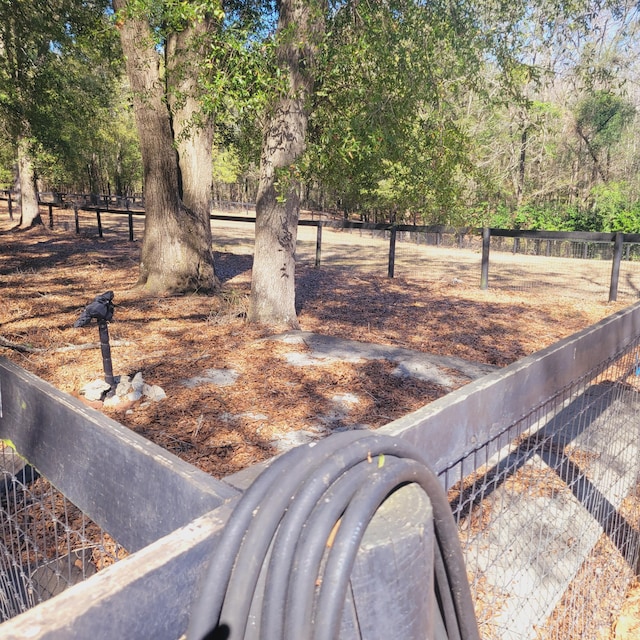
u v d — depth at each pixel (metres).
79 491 0.98
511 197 28.66
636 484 3.32
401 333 7.20
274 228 7.00
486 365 5.67
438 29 6.33
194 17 5.52
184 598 0.61
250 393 4.70
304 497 0.67
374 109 6.29
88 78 17.42
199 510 0.74
